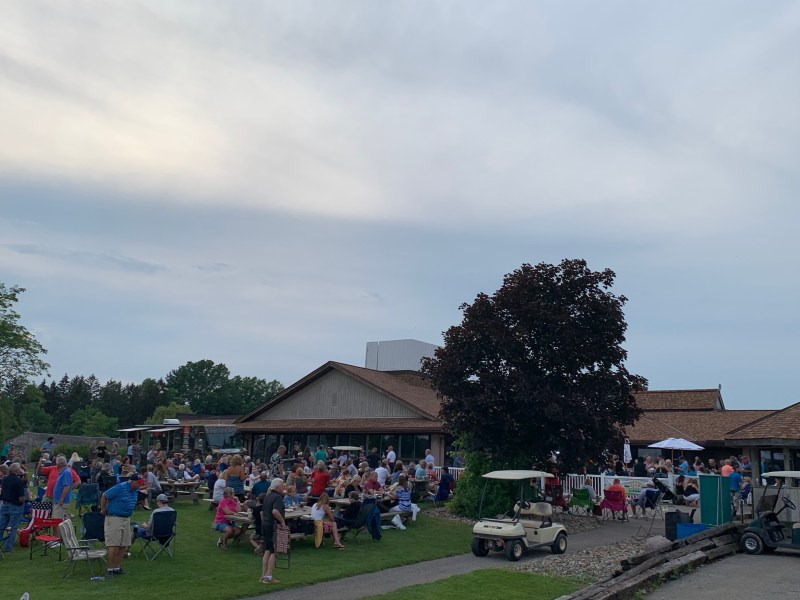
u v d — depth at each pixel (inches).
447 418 897.5
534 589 504.7
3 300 1875.0
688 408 1673.2
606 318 882.8
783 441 1047.0
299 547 665.0
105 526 511.2
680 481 1047.6
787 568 585.6
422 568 595.5
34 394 1995.6
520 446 893.2
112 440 2181.3
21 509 583.8
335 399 1515.7
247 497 824.9
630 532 833.5
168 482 946.1
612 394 886.4
